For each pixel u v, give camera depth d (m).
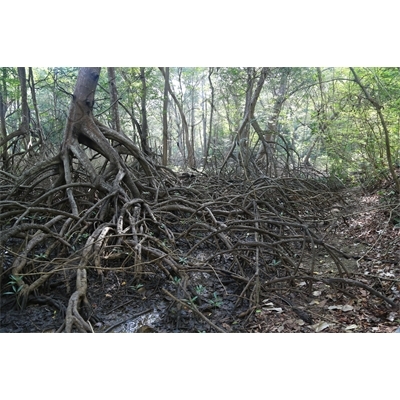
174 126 30.36
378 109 7.37
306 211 9.62
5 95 13.95
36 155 10.98
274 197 9.02
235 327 4.37
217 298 5.03
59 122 13.62
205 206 7.06
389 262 5.95
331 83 14.79
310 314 4.55
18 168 10.63
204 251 6.79
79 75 7.27
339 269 5.36
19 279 4.71
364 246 7.00
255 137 18.09
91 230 6.43
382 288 5.11
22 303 4.65
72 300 4.17
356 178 11.77
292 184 11.02
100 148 7.38
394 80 9.10
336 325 4.26
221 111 24.52
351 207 9.79
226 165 12.74
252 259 5.89
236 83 15.93
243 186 9.87
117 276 5.52
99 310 4.78
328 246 5.50
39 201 6.33
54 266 5.42
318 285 5.44
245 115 12.81
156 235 6.71
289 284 5.39
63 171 7.40
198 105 31.58
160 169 10.05
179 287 4.79
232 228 5.84
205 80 24.67
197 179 11.07
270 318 4.53
